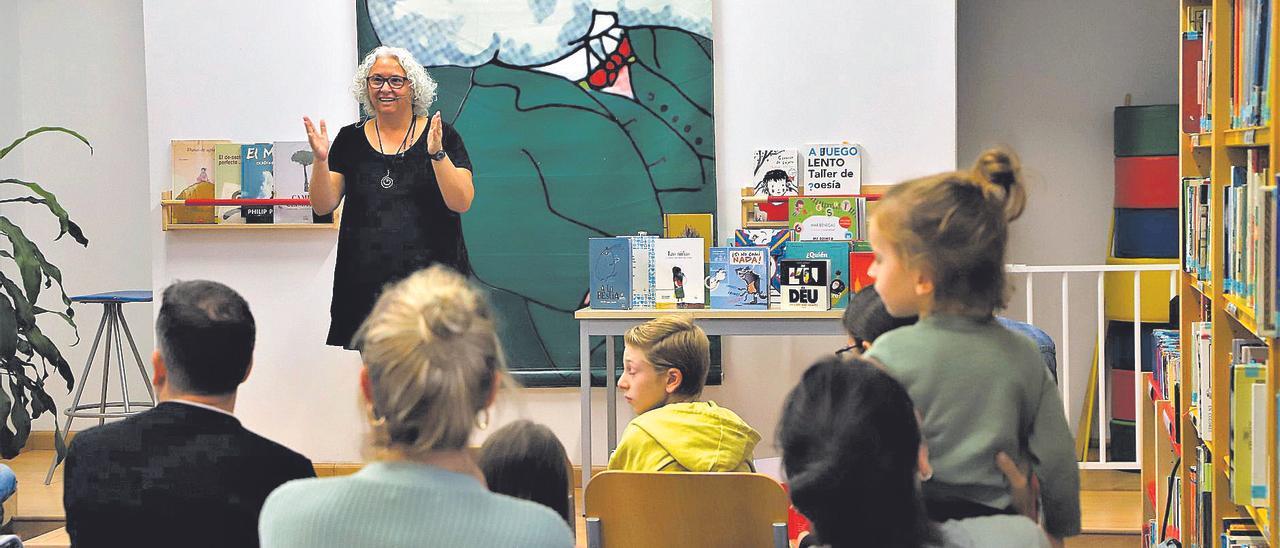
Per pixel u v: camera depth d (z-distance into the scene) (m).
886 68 5.01
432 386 1.59
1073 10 5.63
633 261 4.61
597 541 2.87
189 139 5.23
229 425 2.27
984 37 5.68
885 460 1.53
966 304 2.09
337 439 5.30
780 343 5.21
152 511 2.20
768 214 5.04
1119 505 4.83
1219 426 2.93
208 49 5.21
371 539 1.61
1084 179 5.66
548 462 2.40
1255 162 2.62
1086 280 5.66
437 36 5.14
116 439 2.25
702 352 3.36
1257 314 2.41
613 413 4.85
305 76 5.20
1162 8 5.58
